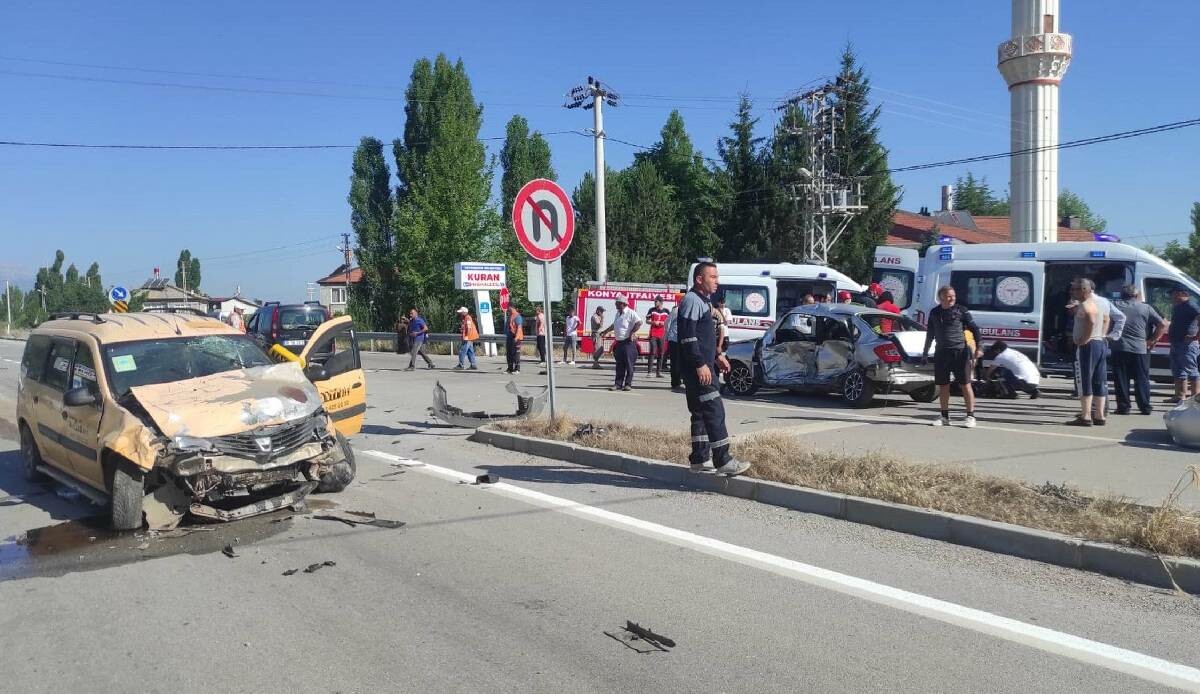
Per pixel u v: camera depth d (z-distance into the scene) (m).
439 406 11.30
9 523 7.00
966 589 5.00
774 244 44.56
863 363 12.75
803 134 40.16
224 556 5.95
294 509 7.05
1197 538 5.09
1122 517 5.64
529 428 10.08
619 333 16.52
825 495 6.69
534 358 28.58
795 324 14.09
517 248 47.97
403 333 32.00
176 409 6.59
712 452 7.46
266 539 6.32
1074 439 9.55
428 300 41.12
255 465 6.49
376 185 47.38
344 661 4.21
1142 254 15.26
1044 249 16.16
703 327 7.36
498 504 7.24
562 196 9.98
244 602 5.06
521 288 44.97
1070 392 14.74
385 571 5.56
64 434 7.53
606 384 18.05
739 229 46.41
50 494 8.12
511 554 5.85
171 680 4.05
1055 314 16.09
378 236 47.31
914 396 13.63
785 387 14.06
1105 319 10.49
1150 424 10.80
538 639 4.42
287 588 5.29
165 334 7.80
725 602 4.88
